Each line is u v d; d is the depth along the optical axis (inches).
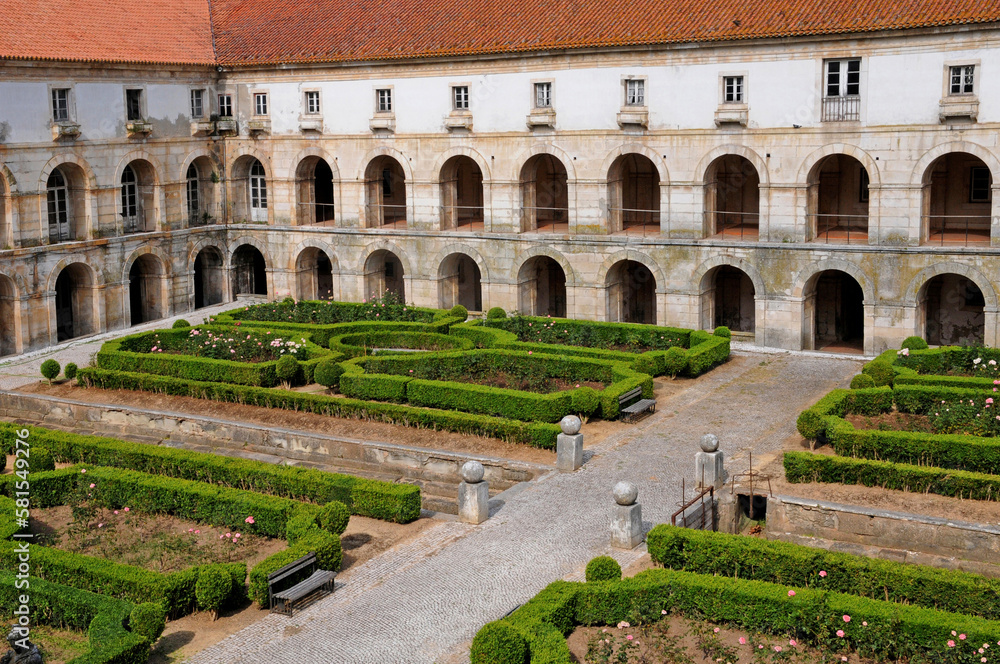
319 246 2787.9
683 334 2233.0
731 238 2353.6
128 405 1988.2
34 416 2037.4
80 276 2534.5
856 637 1064.8
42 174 2381.9
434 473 1648.6
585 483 1558.8
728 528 1469.0
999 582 1120.2
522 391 1833.2
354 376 1909.4
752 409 1881.2
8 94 2295.8
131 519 1450.5
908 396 1670.8
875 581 1159.0
